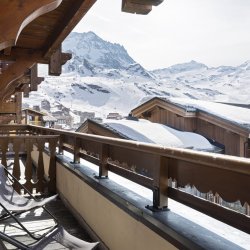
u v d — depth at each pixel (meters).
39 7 2.43
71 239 3.02
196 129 12.09
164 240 2.13
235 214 1.70
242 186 1.63
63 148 6.20
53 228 3.30
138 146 2.54
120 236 2.92
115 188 3.19
